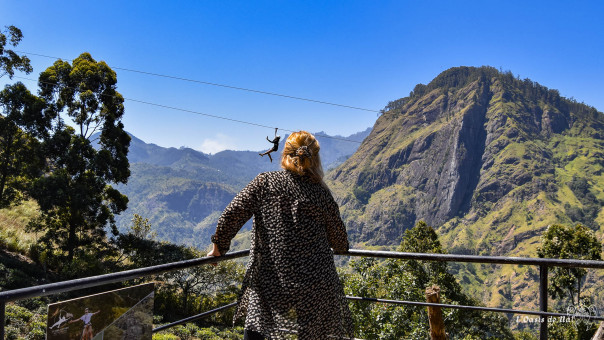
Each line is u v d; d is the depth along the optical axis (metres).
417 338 15.27
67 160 35.41
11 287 23.67
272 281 2.07
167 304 33.28
